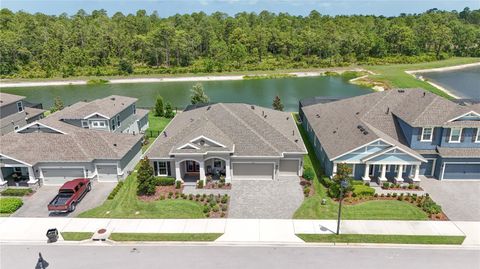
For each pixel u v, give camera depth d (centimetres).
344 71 11344
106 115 4188
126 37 12938
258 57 12775
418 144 3453
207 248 2447
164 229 2673
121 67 11300
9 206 2934
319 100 5538
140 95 8769
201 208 2970
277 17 18662
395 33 13550
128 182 3472
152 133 5066
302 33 13200
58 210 2853
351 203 3030
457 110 3400
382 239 2509
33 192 3309
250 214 2872
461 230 2617
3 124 4441
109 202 3092
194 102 6197
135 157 3888
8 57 11169
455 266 2239
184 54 12262
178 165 3350
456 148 3391
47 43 11881
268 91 9019
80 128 4059
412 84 9269
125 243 2516
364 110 4025
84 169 3422
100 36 12512
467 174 3403
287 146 3541
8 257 2378
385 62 12625
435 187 3288
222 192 3256
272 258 2333
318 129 4162
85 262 2320
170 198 3159
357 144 3325
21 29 13025
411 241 2486
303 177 3500
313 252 2389
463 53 14450
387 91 4219
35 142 3541
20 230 2684
